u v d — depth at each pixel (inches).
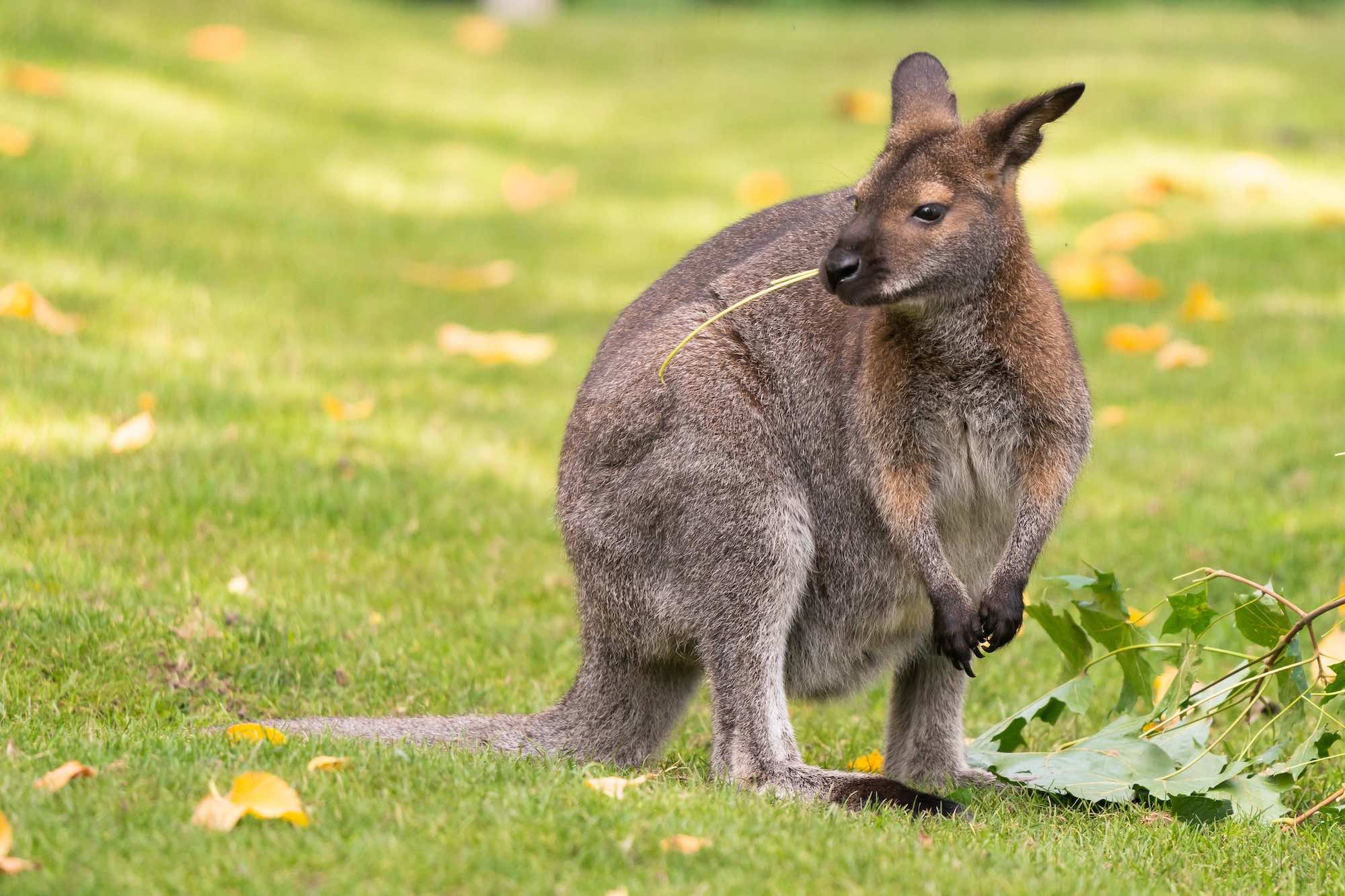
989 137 316.5
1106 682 395.2
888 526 321.4
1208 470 534.3
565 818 252.1
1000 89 1122.0
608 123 1198.3
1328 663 343.3
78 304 615.2
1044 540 317.7
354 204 896.9
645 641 331.9
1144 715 335.0
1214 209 873.5
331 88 1131.9
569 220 924.0
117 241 705.0
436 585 444.5
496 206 943.7
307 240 803.4
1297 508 491.5
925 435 321.4
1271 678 359.6
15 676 349.7
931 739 343.6
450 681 385.7
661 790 278.7
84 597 390.3
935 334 316.8
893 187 313.1
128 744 292.7
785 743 318.0
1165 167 940.0
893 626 338.3
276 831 244.1
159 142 895.7
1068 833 285.9
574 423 340.2
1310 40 1349.7
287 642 389.4
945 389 319.6
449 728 330.6
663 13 1918.1
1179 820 299.6
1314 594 425.1
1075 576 330.6
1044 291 323.3
